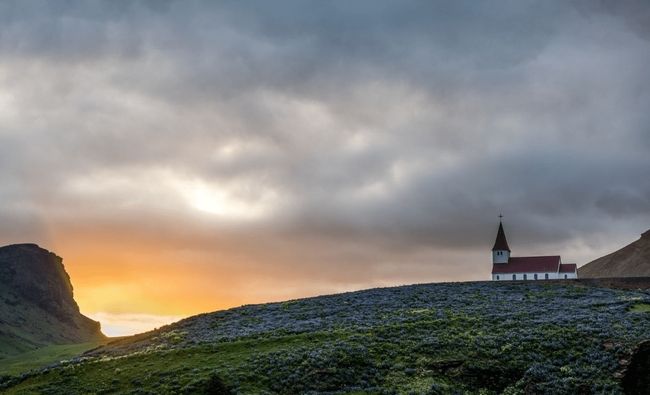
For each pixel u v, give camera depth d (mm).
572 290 130000
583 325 94000
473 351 86625
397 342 92625
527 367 81062
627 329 91188
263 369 85000
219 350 95250
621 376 76062
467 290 134500
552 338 88562
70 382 89062
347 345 91062
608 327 92125
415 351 88625
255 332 106125
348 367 84625
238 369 85125
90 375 90812
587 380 76250
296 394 78750
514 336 90750
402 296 130875
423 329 98500
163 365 90938
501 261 170750
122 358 96312
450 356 85562
